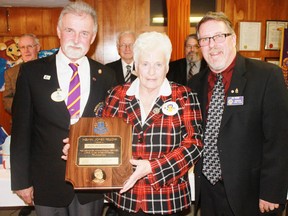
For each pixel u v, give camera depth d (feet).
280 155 4.65
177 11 10.62
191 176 5.91
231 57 4.98
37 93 4.74
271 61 13.96
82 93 4.90
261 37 13.85
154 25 13.38
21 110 4.77
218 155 4.90
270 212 4.97
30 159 4.88
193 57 10.12
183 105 4.35
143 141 4.25
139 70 4.25
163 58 4.17
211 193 5.28
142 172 4.02
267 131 4.70
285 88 4.78
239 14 13.62
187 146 4.25
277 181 4.67
